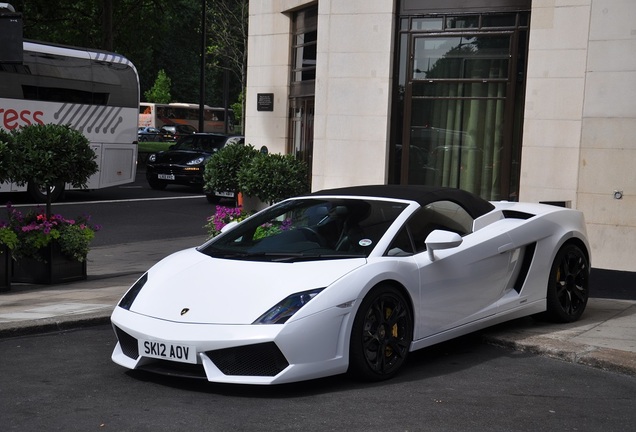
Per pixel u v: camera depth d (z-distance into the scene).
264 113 16.28
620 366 6.00
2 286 9.39
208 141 26.44
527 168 11.36
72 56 22.19
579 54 10.91
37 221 10.20
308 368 5.26
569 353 6.33
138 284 6.05
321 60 13.21
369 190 6.82
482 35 11.90
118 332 5.76
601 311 8.05
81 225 10.50
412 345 5.95
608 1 10.35
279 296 5.38
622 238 10.47
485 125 12.00
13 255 9.81
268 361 5.23
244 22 43.34
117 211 19.62
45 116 21.53
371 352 5.65
